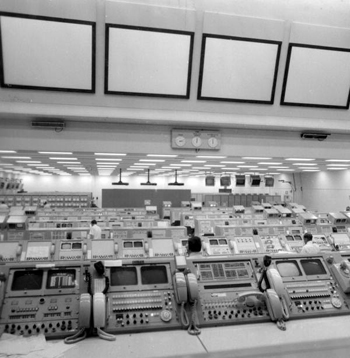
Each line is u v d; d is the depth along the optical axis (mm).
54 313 3076
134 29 4395
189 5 4422
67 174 24469
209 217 12695
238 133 5492
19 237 7832
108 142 5020
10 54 4316
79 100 4715
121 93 4750
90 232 8281
